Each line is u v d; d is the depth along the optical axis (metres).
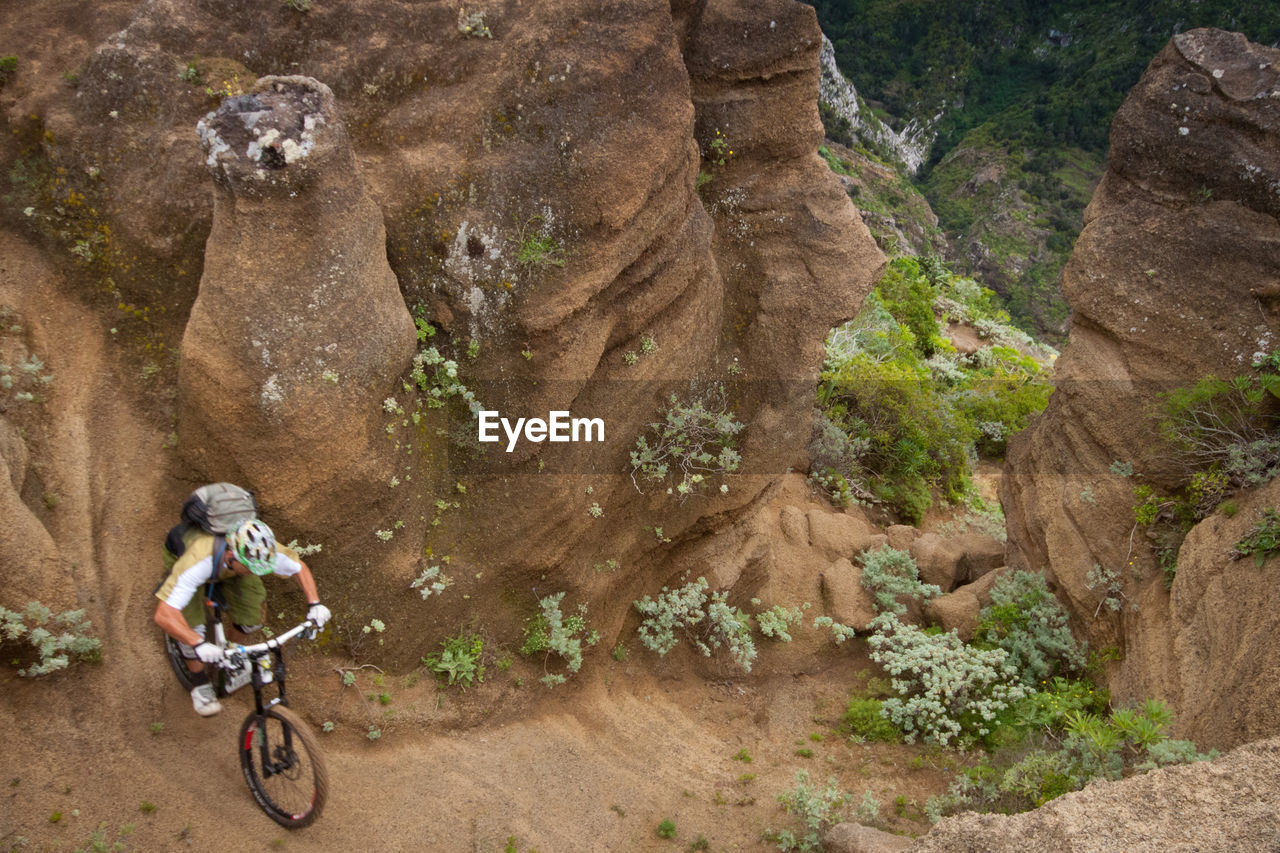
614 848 5.12
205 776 4.28
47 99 5.12
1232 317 6.80
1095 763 5.32
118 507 4.76
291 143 4.38
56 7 5.38
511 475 5.83
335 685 5.16
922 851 3.95
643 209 5.87
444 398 5.66
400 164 5.45
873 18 113.25
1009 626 7.60
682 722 6.67
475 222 5.48
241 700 4.75
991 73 110.75
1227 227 6.89
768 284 7.20
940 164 98.06
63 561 4.37
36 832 3.70
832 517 9.34
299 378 4.57
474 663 5.71
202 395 4.52
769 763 6.35
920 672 6.99
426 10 5.61
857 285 7.29
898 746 6.69
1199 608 5.84
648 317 6.38
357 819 4.58
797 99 7.00
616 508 6.61
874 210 72.44
